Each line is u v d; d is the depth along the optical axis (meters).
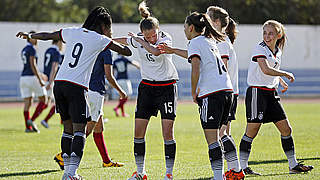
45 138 42.59
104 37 22.56
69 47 22.48
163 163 28.97
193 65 20.67
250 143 24.86
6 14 134.25
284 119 24.61
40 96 47.56
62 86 22.05
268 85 24.53
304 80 102.38
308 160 28.53
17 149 36.16
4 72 92.38
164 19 135.62
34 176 24.55
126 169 26.72
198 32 21.75
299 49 102.00
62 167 26.73
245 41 99.19
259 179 22.61
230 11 127.19
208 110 20.78
